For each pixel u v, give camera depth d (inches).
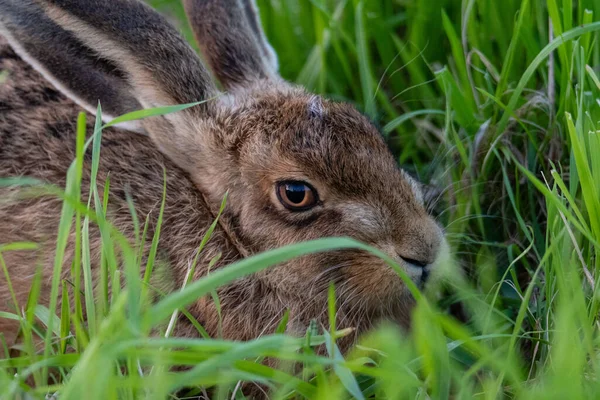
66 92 388.5
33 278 356.8
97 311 327.6
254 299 378.3
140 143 399.9
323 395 257.3
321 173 369.4
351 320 380.8
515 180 432.1
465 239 421.7
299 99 399.5
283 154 374.6
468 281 411.5
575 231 358.3
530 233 407.5
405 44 502.3
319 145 373.4
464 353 350.3
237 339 379.9
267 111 392.8
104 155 390.3
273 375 272.4
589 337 291.6
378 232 366.9
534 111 442.3
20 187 375.6
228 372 267.6
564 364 268.1
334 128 379.9
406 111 488.1
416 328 296.7
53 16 373.4
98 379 229.1
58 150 387.2
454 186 427.5
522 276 408.2
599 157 332.2
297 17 528.7
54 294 296.4
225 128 394.0
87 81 391.2
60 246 295.7
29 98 402.0
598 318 331.0
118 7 388.8
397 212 370.3
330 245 271.1
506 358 298.5
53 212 372.2
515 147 432.5
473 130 437.4
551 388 260.8
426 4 491.8
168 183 388.5
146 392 270.7
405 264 366.6
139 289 281.1
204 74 406.9
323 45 490.0
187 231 381.7
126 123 404.5
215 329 375.2
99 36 383.2
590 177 323.6
